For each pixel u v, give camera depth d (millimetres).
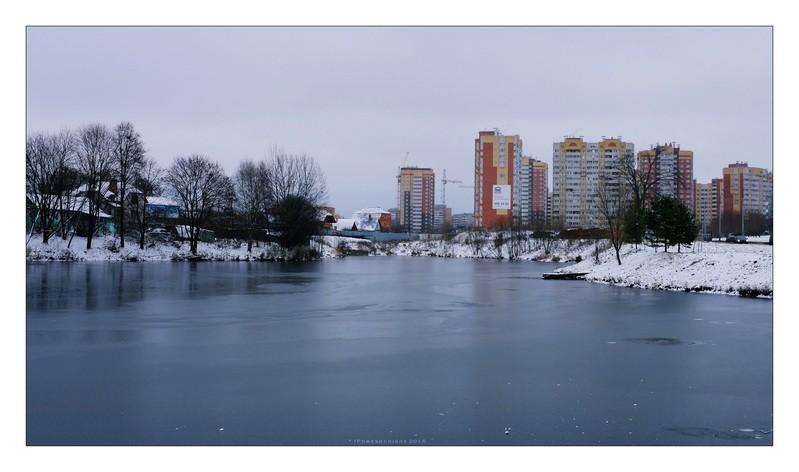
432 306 31484
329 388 14398
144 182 76062
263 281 47688
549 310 29922
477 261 100000
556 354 18547
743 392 14250
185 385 14570
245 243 90375
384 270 68188
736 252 47156
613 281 48781
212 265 70438
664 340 21156
